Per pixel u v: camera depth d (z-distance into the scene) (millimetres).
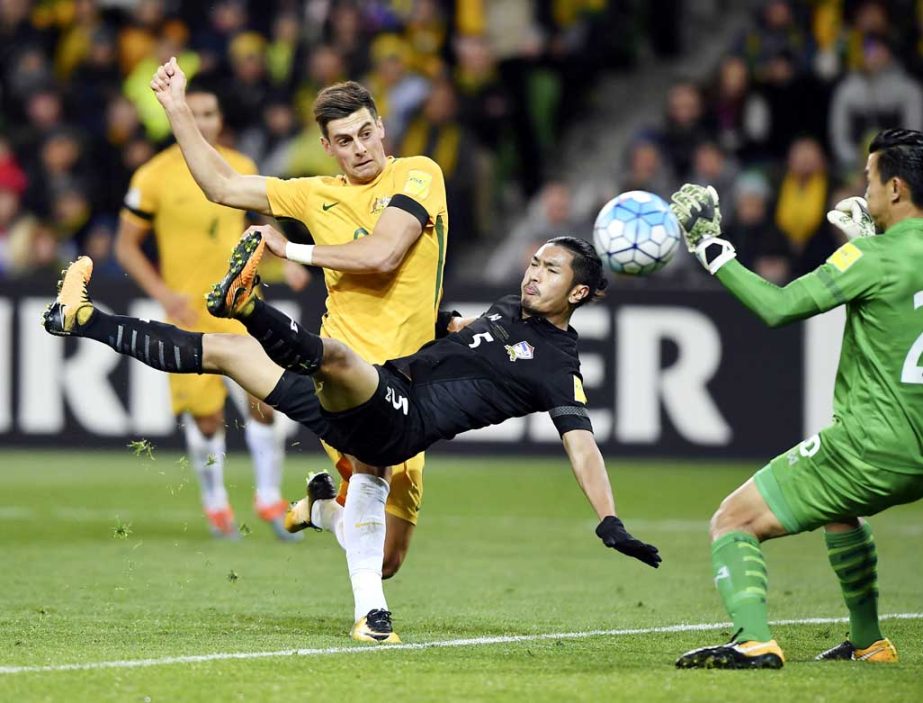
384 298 20641
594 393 48219
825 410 47438
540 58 63125
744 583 17297
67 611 22734
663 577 28234
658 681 16312
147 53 61562
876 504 17109
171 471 46344
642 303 47969
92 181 58625
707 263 17266
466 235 56812
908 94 53875
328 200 21109
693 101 54281
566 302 19906
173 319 33125
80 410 49156
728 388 47781
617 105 65188
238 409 49500
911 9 56219
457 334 20062
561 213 55062
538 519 37469
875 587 18406
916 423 16719
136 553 30453
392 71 57531
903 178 17000
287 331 17469
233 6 62969
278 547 31719
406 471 21344
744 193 50312
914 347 16672
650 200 19719
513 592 26000
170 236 33000
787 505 17328
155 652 18391
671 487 43500
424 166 20906
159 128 59188
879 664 17891
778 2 56281
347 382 18094
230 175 21562
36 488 42531
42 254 55344
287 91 58750
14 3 62531
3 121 61125
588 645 19672
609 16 63500
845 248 17000
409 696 15383
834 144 54594
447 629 21422
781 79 54938
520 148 62594
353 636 19922
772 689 15836
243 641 19625
